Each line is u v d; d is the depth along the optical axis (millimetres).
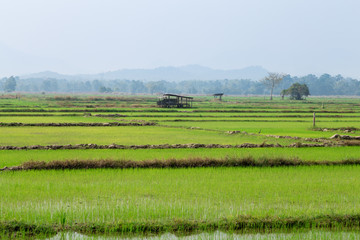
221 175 30125
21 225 19469
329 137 57656
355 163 35969
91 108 131125
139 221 20125
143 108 140625
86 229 19578
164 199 23422
